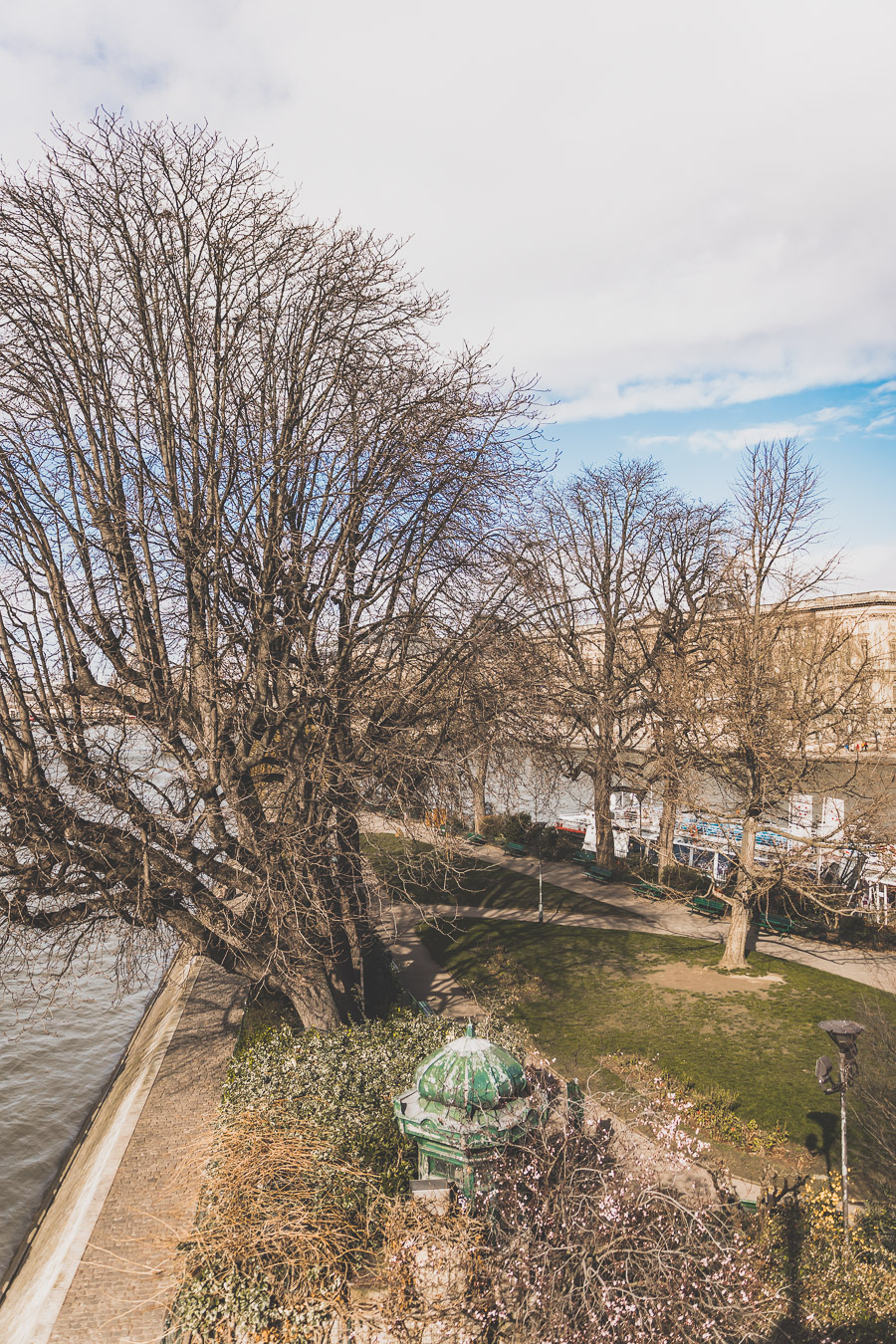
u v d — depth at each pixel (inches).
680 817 1323.8
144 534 514.3
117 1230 416.2
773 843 1011.9
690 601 1106.1
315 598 593.6
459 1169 345.1
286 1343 305.6
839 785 844.6
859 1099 522.0
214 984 830.5
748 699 784.9
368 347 609.3
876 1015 565.6
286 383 595.2
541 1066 463.8
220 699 556.7
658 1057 618.5
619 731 1205.1
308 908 508.7
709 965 831.7
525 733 695.1
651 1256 280.4
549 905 1082.7
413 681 616.1
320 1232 334.6
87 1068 873.5
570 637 1110.4
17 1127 753.6
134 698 529.3
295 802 541.3
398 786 561.9
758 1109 536.4
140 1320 352.8
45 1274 424.8
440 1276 297.4
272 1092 458.6
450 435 576.7
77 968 1048.2
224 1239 339.6
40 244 524.4
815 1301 315.9
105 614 538.6
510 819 1476.4
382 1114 431.2
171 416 546.9
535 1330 266.2
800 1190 440.8
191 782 543.8
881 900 906.7
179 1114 541.0
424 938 957.8
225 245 565.6
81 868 501.7
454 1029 547.2
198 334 573.0
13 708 550.3
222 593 544.4
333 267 593.3
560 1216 291.6
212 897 542.0
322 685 534.6
